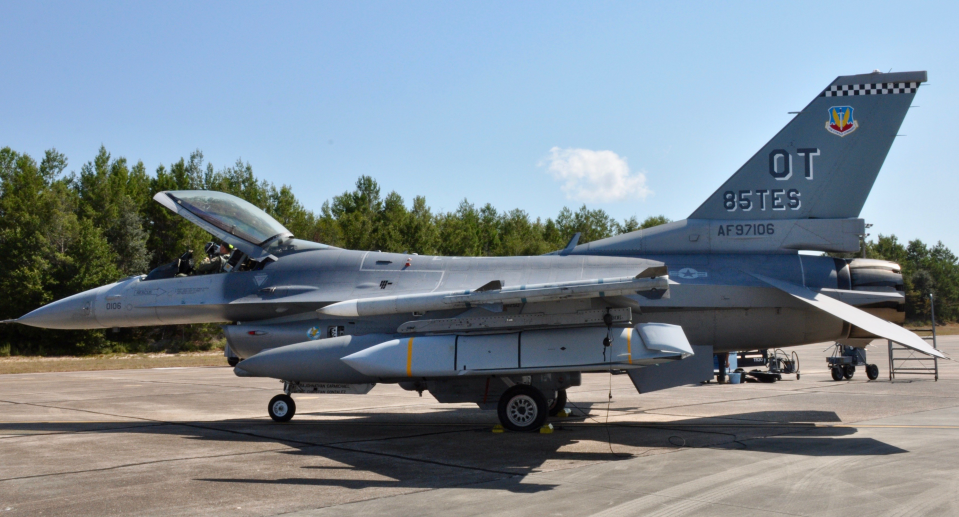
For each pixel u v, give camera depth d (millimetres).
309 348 9508
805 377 19734
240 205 11391
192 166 50531
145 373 22609
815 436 8602
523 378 9086
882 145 9539
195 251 43094
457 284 9859
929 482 5898
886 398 13219
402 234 50312
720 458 7125
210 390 15938
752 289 9344
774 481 5969
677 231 10016
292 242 11203
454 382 9453
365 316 9516
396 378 9102
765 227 9750
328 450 7750
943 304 85688
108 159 54562
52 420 10602
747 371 18781
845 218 9562
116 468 6727
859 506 5090
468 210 81312
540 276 9750
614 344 8359
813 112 9727
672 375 9211
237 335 10633
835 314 8383
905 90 9508
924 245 100125
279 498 5461
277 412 10188
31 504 5301
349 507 5156
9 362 29984
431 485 5918
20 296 34469
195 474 6426
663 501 5270
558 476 6266
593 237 78312
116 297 11289
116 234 41750
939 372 20781
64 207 40469
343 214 58688
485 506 5152
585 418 10594
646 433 8953
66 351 35438
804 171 9703
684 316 9453
